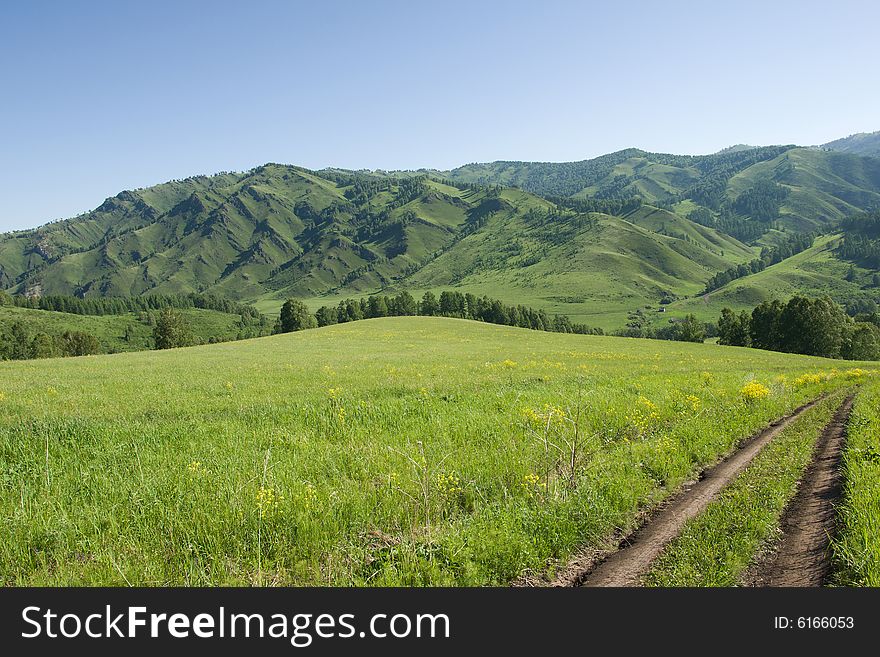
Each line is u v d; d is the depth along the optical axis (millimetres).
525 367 36031
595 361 45188
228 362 40594
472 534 7254
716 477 10820
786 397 21953
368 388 21719
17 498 8633
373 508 8312
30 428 13891
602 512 8219
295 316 117938
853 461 10273
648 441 12828
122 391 22500
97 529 7465
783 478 10141
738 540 7246
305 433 13141
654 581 6508
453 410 15914
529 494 8898
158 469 9984
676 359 51031
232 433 12969
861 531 7000
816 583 6410
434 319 107875
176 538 7270
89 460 10969
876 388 26516
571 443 11664
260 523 7480
